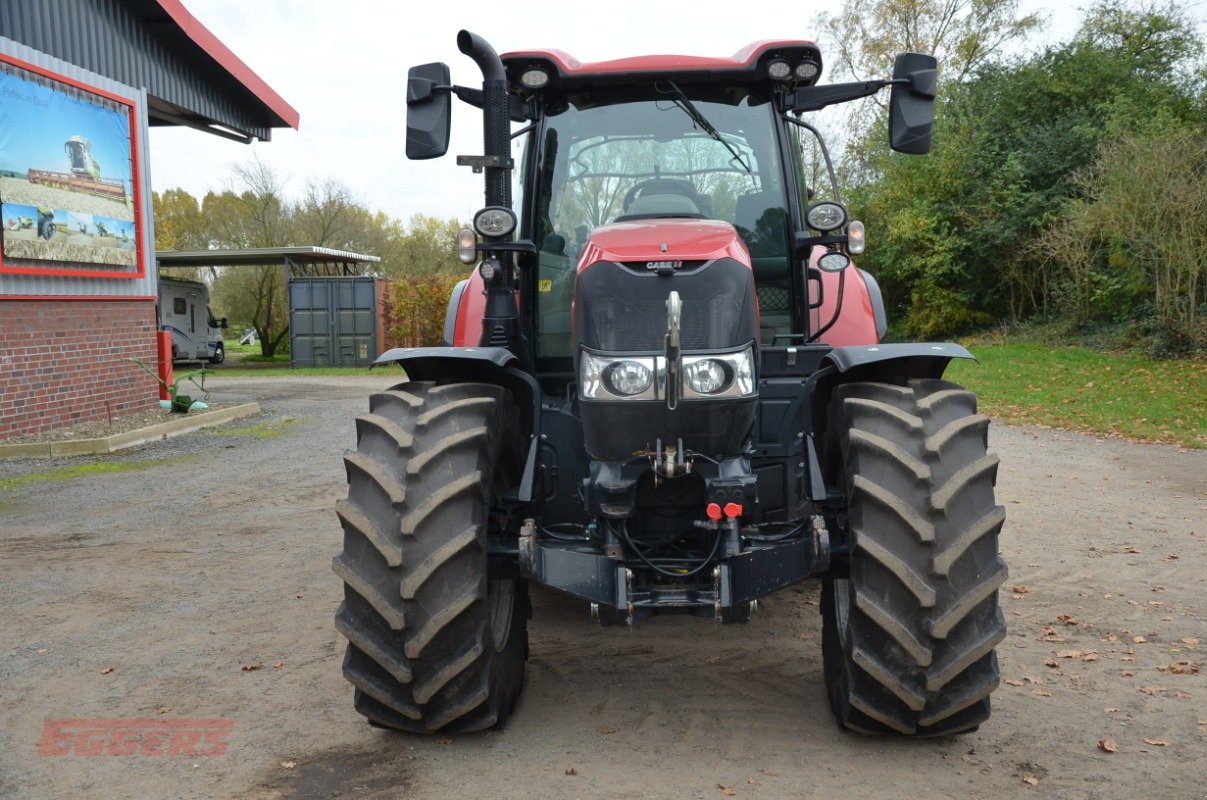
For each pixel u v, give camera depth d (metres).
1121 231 18.36
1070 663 3.89
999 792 2.77
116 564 5.60
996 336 23.86
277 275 32.66
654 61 3.96
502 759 3.03
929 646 2.77
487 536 3.22
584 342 3.20
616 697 3.56
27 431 10.47
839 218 3.49
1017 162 23.95
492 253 3.69
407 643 2.86
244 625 4.48
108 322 11.87
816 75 3.96
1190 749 3.06
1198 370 15.64
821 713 3.38
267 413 14.06
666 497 3.33
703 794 2.77
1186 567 5.40
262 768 3.01
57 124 10.73
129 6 12.52
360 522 2.90
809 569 3.02
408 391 3.30
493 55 3.53
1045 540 6.08
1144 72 25.41
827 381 3.48
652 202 3.84
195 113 14.52
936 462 2.86
